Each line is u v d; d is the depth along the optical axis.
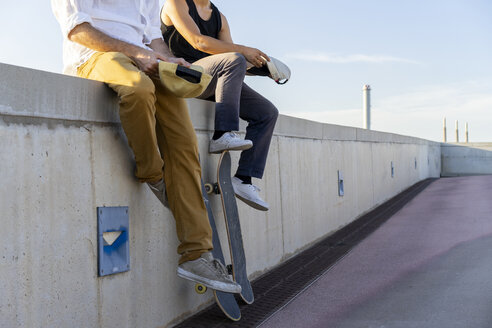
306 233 4.70
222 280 2.27
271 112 3.11
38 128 1.67
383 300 2.81
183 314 2.61
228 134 2.84
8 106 1.54
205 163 2.94
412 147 11.82
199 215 2.25
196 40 3.04
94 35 2.05
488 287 2.84
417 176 12.53
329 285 3.25
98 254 1.94
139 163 2.13
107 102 2.02
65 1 2.05
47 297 1.68
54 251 1.72
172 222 2.52
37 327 1.64
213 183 3.00
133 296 2.17
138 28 2.34
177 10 3.09
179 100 2.23
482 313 2.42
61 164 1.77
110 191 2.03
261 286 3.32
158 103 2.20
